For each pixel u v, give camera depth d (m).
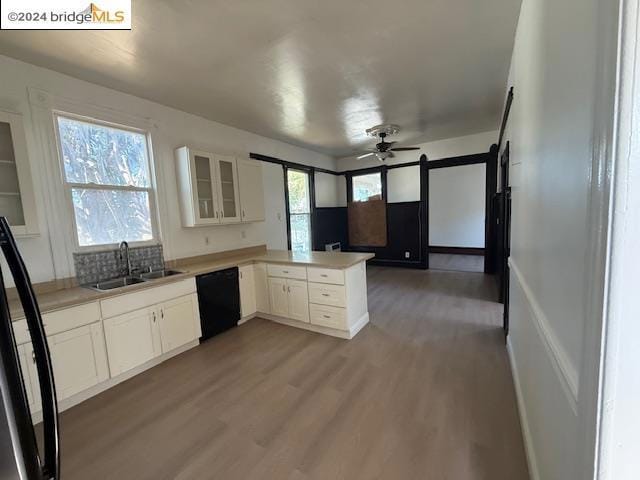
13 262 0.75
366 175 6.77
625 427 0.57
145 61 2.30
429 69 2.63
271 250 4.62
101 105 2.71
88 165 2.68
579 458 0.70
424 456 1.56
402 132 4.84
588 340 0.62
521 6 1.83
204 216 3.43
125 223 2.96
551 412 1.08
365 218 6.80
